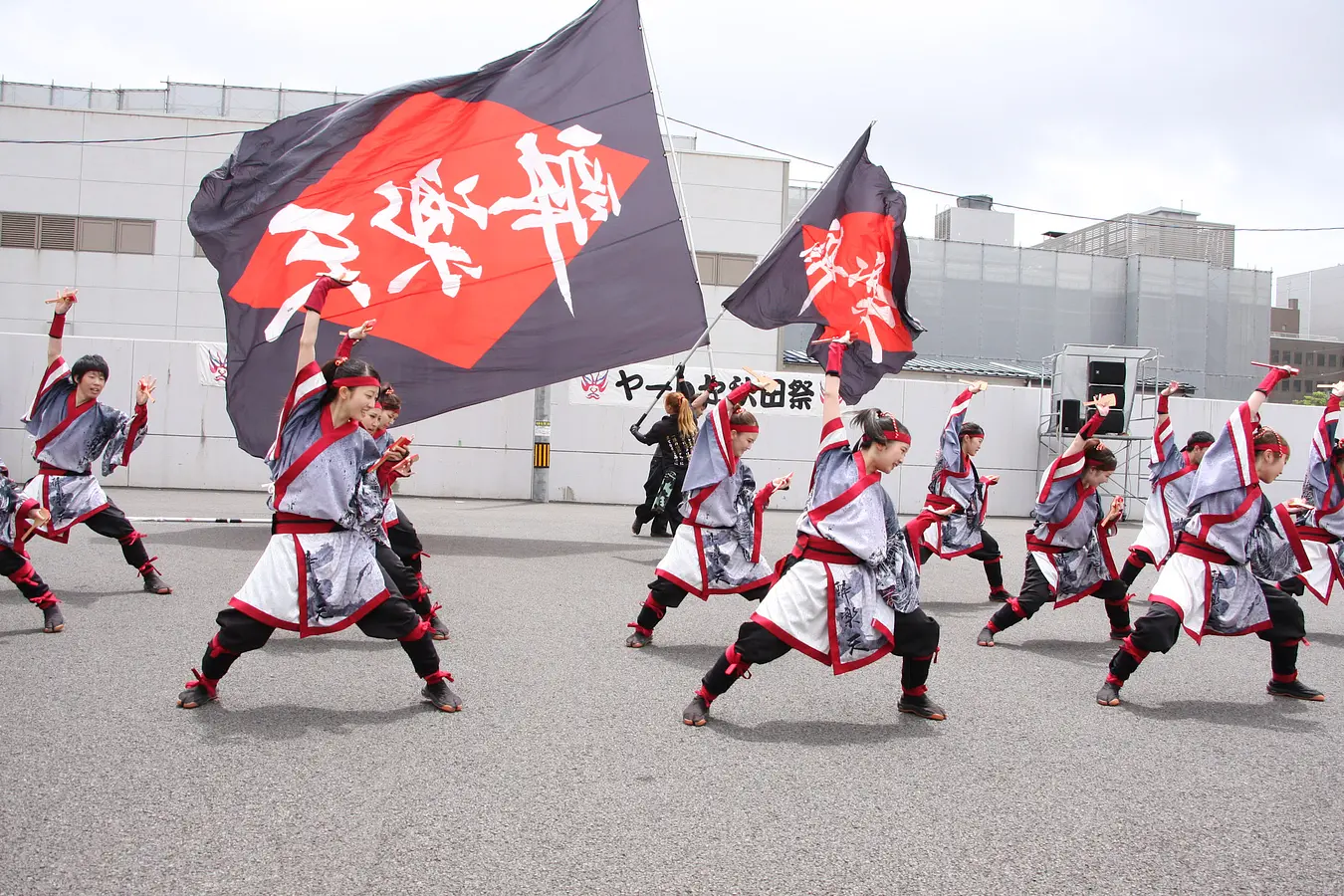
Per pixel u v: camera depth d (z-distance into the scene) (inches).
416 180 412.5
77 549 373.7
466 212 412.5
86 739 163.6
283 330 398.3
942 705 206.2
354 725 176.1
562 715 187.0
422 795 143.7
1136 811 147.4
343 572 177.9
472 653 235.5
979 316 1280.8
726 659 183.8
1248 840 137.3
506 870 120.3
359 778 150.0
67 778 145.9
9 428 607.2
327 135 406.6
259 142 408.2
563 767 158.2
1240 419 211.5
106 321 960.3
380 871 118.8
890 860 127.3
